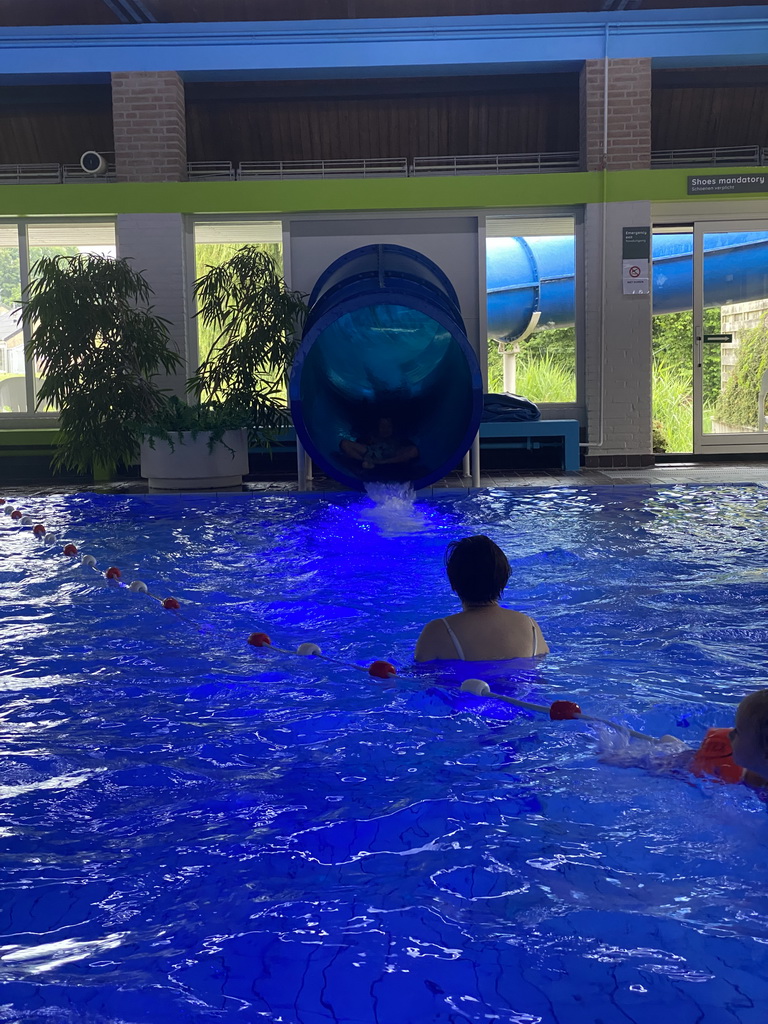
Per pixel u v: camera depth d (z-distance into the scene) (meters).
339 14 10.88
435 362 10.55
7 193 11.00
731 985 1.56
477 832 2.16
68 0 10.53
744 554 5.61
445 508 7.81
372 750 2.71
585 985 1.57
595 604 4.44
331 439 9.52
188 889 1.93
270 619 4.34
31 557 6.02
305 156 12.34
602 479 9.69
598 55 10.68
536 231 11.27
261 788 2.46
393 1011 1.50
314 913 1.81
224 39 10.63
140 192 10.93
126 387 9.98
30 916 1.83
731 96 11.80
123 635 4.11
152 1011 1.51
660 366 12.16
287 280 11.38
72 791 2.47
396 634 4.04
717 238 11.31
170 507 8.26
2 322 11.55
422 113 11.92
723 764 2.44
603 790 2.37
